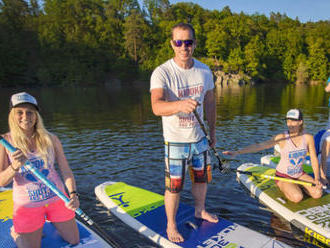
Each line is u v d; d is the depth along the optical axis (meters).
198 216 3.46
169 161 2.90
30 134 2.48
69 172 2.71
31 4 69.06
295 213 3.61
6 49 46.09
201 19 81.38
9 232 3.05
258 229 3.43
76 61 52.91
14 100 2.29
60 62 52.31
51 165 2.61
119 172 5.45
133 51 64.06
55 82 50.25
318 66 63.72
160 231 3.27
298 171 4.02
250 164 5.52
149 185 4.83
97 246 2.88
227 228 3.26
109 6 74.06
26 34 55.34
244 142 7.61
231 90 35.25
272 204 3.92
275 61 65.50
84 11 69.12
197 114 2.75
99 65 57.34
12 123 2.36
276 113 13.37
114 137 8.52
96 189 4.46
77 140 8.18
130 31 62.56
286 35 69.44
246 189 4.56
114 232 3.37
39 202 2.52
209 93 3.05
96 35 65.31
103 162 6.07
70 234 2.85
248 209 3.92
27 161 2.35
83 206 4.05
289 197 3.94
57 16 64.19
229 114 13.20
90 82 52.69
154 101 2.55
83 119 12.34
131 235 3.29
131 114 13.73
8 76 46.28
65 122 11.58
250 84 55.59
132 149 7.07
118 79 57.81
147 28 67.19
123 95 28.19
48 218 2.77
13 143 2.41
